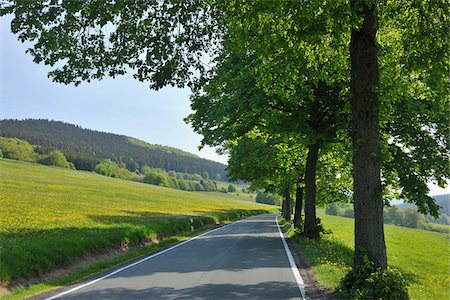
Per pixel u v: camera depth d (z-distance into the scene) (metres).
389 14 9.43
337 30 8.60
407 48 9.81
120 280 10.80
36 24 9.86
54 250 13.02
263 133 24.69
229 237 24.81
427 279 15.17
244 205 111.94
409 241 33.38
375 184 9.07
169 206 57.06
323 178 30.64
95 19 10.36
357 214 9.14
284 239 23.45
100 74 11.23
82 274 12.11
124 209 41.34
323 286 9.86
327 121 19.31
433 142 19.59
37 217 25.02
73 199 46.31
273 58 11.91
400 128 19.81
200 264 13.59
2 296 9.23
